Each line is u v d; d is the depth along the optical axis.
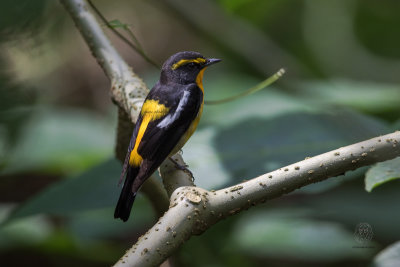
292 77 13.63
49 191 6.71
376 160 4.42
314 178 4.40
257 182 4.36
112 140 13.02
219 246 9.54
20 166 11.29
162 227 3.96
